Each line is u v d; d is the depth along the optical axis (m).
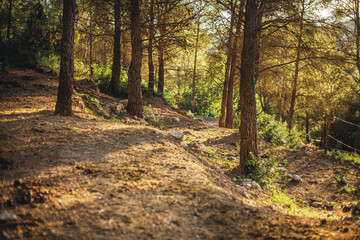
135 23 11.23
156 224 3.34
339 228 3.74
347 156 11.10
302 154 11.61
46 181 4.08
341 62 9.44
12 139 5.16
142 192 4.16
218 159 9.76
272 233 3.43
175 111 19.59
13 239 2.89
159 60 21.50
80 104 9.31
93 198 3.81
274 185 8.49
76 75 14.44
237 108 29.78
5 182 3.90
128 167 5.06
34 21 12.99
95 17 15.02
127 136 7.00
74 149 5.39
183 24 12.22
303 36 9.82
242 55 9.02
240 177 8.19
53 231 3.04
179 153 6.74
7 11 13.38
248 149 8.87
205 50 18.23
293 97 19.19
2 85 9.03
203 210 3.83
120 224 3.26
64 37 7.06
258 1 8.99
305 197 7.93
